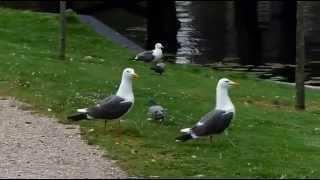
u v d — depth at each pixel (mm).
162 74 29500
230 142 17969
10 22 42438
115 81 26438
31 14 44625
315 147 18469
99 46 39062
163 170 14766
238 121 21438
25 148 16609
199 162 15609
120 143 17219
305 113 24281
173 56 43375
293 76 35875
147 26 56281
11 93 23219
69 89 24281
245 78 33312
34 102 22016
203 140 17922
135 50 40156
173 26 58281
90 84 25453
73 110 21047
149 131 18828
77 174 14242
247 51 47062
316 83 33812
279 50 48406
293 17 64125
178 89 26922
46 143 17156
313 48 46531
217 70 37375
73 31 42125
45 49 35500
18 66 27516
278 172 15078
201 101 24422
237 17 63875
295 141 19156
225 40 52031
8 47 32969
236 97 26906
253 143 18328
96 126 19016
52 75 26406
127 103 17969
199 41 50875
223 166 15359
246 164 15727
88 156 15914
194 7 69938
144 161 15500
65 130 18609
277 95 28062
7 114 20391
